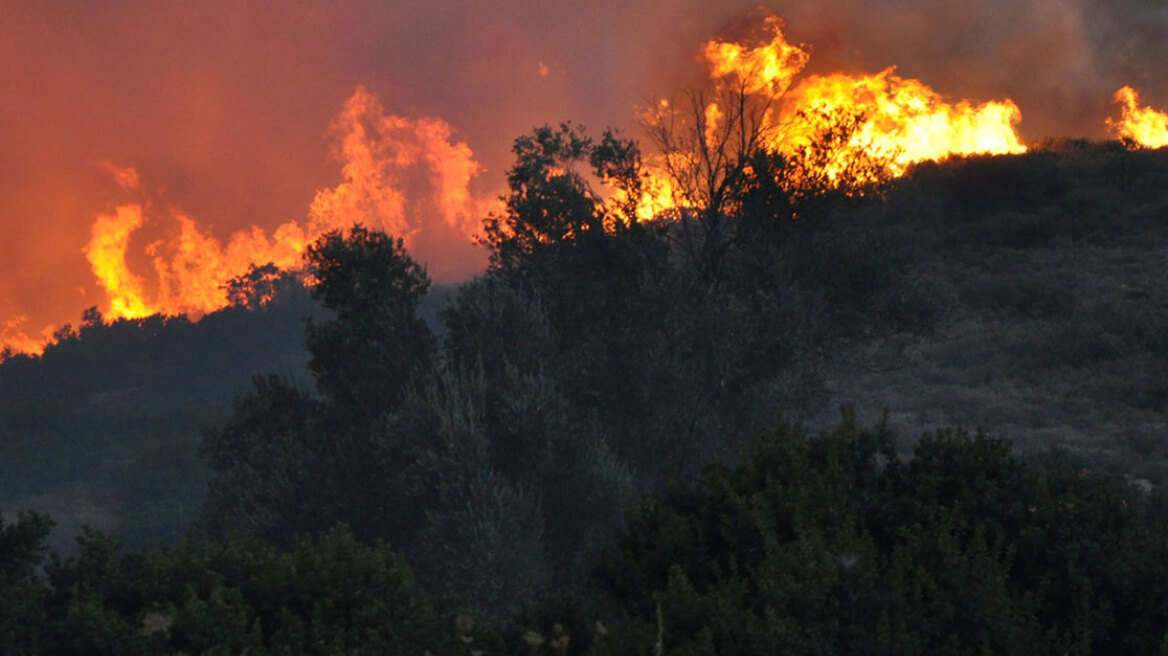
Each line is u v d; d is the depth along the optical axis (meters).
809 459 36.56
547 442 68.88
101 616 27.61
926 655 26.91
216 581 30.45
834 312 77.44
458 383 71.31
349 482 71.81
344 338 76.88
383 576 31.05
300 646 27.38
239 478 81.44
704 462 73.19
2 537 34.88
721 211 80.94
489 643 29.47
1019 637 27.31
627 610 31.78
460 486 63.78
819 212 79.69
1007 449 36.03
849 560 27.67
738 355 73.19
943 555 29.44
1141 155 198.00
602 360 77.19
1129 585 29.92
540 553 64.25
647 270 77.06
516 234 81.88
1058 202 184.38
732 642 26.34
